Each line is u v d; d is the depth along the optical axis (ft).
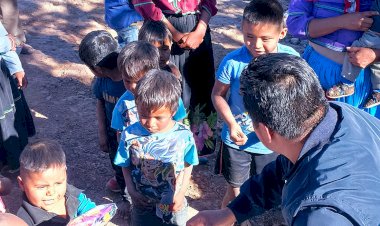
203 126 14.14
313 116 5.91
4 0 17.61
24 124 14.14
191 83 13.58
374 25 10.31
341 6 10.59
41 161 7.77
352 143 5.83
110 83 11.29
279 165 7.75
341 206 5.25
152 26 11.72
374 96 11.02
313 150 5.85
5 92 13.10
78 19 24.13
